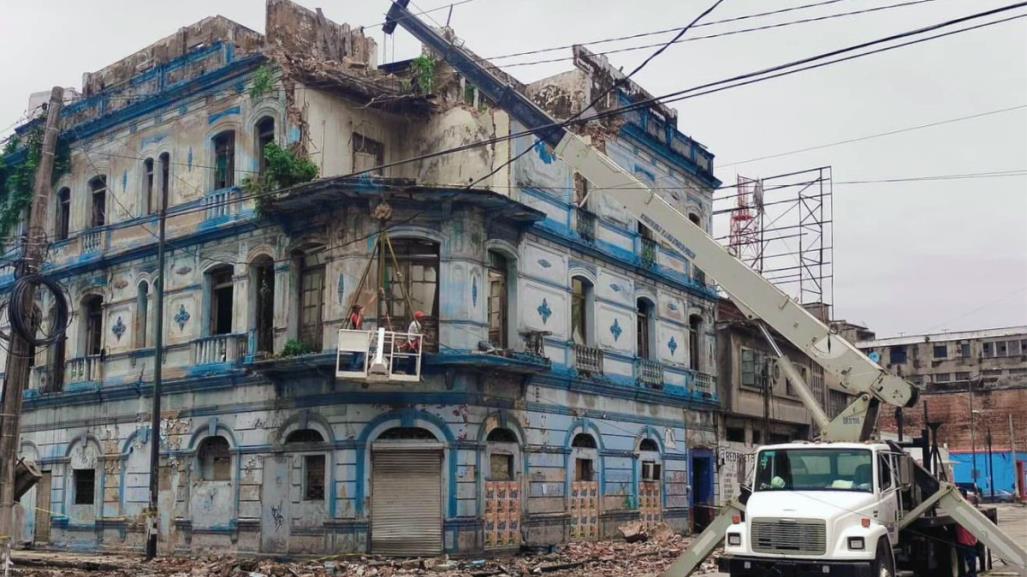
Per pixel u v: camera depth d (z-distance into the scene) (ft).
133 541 94.27
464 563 76.18
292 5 91.30
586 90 103.71
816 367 150.30
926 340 283.59
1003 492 253.44
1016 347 271.90
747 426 129.90
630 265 106.63
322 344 81.30
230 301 91.81
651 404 108.68
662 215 62.39
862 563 50.08
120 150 102.68
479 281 83.66
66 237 108.27
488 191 81.92
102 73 105.91
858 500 53.11
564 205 97.30
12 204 110.83
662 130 117.29
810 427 144.66
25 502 106.93
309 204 82.02
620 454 102.22
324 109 88.02
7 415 60.34
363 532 78.48
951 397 268.82
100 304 104.73
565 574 73.77
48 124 65.31
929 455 67.05
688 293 118.83
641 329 110.52
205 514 88.74
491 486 83.66
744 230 146.92
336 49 96.32
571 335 96.68
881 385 56.65
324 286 82.58
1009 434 259.60
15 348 61.21
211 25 94.32
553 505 91.04
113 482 97.76
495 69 98.27
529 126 66.44
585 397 97.55
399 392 80.23
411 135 95.71
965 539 65.51
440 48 70.03
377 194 79.82
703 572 77.51
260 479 85.05
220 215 90.79
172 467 92.32
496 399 84.89
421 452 80.38
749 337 130.62
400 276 79.36
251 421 86.48
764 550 52.01
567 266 96.84
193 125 95.04
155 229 97.45
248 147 89.10
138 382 96.17
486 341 83.05
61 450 104.22
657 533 101.96
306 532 80.84
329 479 79.92
